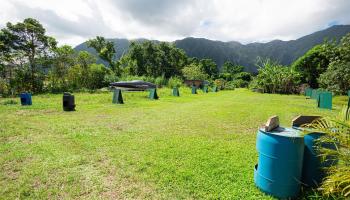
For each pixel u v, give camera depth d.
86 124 8.70
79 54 30.30
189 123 9.31
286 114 12.23
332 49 27.25
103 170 4.45
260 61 42.53
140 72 62.44
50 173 4.28
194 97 23.88
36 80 25.09
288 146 3.34
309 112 13.16
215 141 6.61
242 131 8.02
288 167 3.39
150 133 7.48
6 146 5.74
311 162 3.58
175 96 24.12
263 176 3.63
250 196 3.55
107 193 3.62
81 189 3.72
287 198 3.46
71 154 5.29
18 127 7.84
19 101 15.69
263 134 3.59
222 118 10.59
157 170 4.46
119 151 5.57
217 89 43.59
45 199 3.43
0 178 4.06
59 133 7.21
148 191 3.70
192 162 4.91
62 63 27.81
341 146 3.12
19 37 24.67
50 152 5.37
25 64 25.23
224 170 4.50
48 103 14.80
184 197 3.53
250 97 26.14
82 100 16.95
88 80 30.73
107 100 17.19
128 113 11.72
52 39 26.77
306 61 42.84
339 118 3.26
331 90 24.16
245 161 5.00
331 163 3.49
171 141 6.51
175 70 68.94
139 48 64.25
